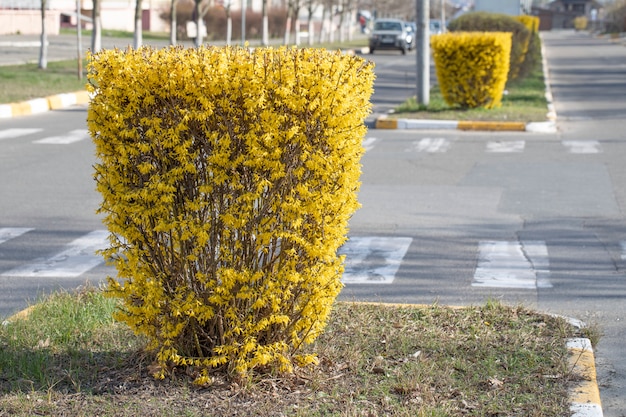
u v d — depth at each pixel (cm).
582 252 992
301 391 562
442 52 2253
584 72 3981
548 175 1452
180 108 533
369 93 572
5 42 4788
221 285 545
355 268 931
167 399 546
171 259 551
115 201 547
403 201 1259
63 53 4194
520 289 855
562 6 17850
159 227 534
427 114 2169
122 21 6594
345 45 6550
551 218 1152
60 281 888
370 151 1723
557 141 1831
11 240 1052
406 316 717
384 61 4984
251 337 556
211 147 536
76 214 1183
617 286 864
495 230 1093
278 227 546
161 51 543
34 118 2188
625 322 758
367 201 1258
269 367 577
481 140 1866
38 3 5894
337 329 679
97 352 628
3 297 834
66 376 577
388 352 631
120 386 562
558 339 663
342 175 552
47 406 535
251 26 6309
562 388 572
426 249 1006
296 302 570
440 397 555
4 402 539
